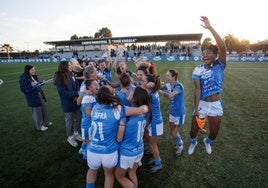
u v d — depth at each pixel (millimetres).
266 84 13016
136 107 3006
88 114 3662
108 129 2889
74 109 5074
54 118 7324
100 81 5137
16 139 5684
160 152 4922
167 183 3807
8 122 6980
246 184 3723
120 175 3125
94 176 3215
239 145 5156
